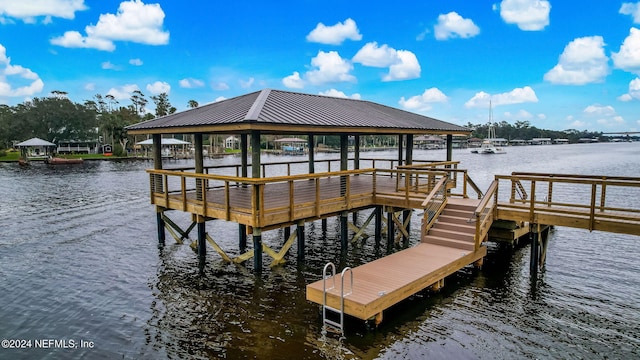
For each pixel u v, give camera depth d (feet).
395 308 29.07
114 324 27.43
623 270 38.01
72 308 29.96
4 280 35.53
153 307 30.01
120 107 350.43
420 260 32.09
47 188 96.07
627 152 336.90
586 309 29.68
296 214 36.40
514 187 39.93
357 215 62.39
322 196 42.83
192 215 40.83
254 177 34.50
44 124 260.21
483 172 145.28
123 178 120.37
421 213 66.03
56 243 47.19
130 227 55.31
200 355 23.47
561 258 41.65
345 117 44.24
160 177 44.52
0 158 210.38
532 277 35.94
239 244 45.14
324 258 41.47
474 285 33.88
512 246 44.19
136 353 23.85
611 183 32.78
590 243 47.42
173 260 40.81
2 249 44.78
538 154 310.65
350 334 25.32
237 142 412.57
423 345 24.27
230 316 28.32
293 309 29.25
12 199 79.20
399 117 56.34
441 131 56.49
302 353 23.40
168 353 23.80
